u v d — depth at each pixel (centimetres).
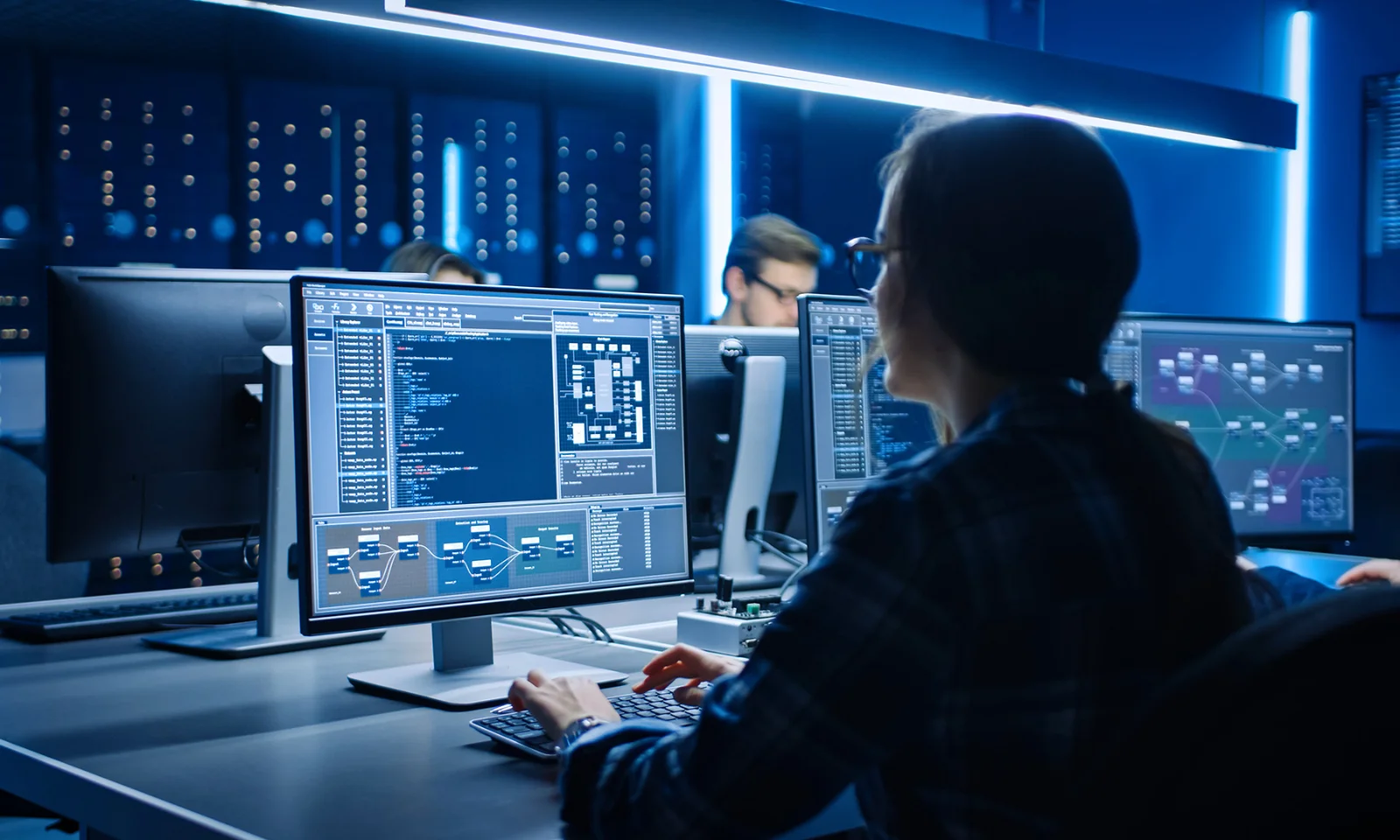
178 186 772
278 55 774
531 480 139
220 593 213
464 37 186
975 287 77
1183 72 412
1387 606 56
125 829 100
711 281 604
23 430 559
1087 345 78
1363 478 287
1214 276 421
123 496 165
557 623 178
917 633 70
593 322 145
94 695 137
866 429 180
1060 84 240
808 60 206
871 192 647
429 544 131
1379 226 388
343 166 814
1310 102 403
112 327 163
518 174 857
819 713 71
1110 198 77
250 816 94
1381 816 55
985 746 70
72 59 734
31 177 728
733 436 204
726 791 72
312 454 124
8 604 221
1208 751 56
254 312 174
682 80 636
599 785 87
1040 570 70
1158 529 73
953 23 342
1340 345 233
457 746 115
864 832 107
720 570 209
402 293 131
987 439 75
